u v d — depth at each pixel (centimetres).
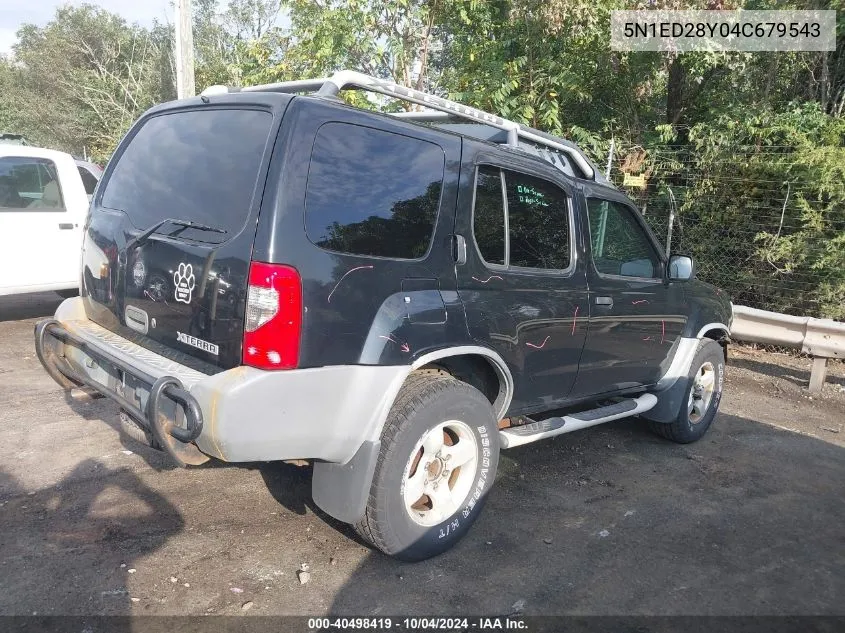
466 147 348
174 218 311
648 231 482
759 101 969
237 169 292
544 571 335
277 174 275
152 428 270
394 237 310
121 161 371
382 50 925
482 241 351
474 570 332
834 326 651
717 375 541
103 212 361
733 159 850
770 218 834
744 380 721
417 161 323
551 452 493
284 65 966
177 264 298
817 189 784
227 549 333
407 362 306
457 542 352
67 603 285
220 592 300
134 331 329
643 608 311
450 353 325
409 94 360
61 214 733
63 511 359
